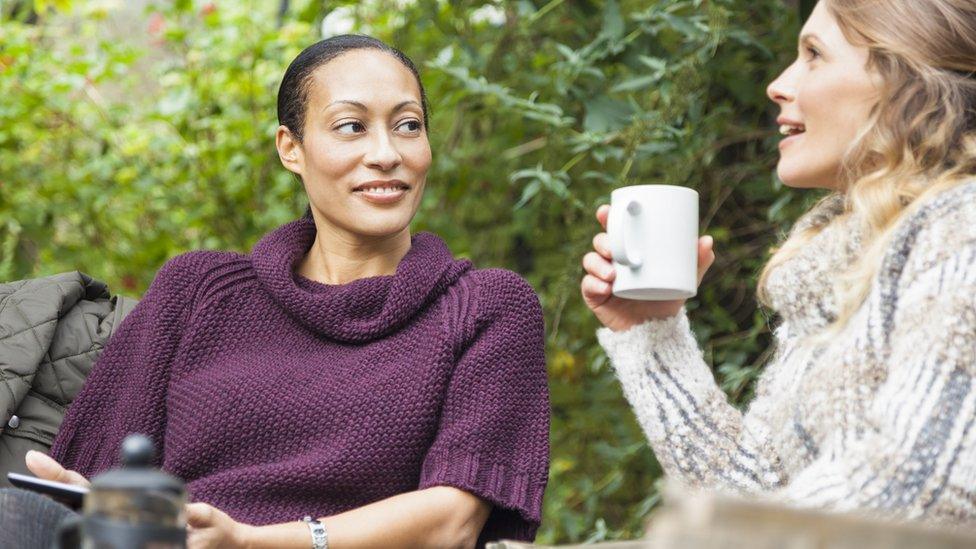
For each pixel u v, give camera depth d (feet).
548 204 11.99
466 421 6.48
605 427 12.06
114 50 13.09
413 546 6.18
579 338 12.04
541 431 6.68
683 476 5.76
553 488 11.90
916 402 4.32
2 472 7.23
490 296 6.80
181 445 6.65
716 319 10.74
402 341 6.70
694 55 9.55
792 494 4.50
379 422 6.48
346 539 6.02
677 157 10.05
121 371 7.10
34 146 14.14
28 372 7.30
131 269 14.15
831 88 5.34
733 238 11.25
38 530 4.79
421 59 12.10
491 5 11.39
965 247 4.53
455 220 13.30
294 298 6.77
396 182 6.89
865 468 4.35
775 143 9.96
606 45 9.91
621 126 9.80
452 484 6.28
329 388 6.59
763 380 5.87
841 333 5.01
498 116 12.55
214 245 14.08
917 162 5.11
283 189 13.15
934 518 4.20
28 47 13.16
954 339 4.35
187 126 13.46
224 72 13.48
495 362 6.63
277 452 6.56
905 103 5.13
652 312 6.11
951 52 5.15
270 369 6.70
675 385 5.95
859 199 5.13
